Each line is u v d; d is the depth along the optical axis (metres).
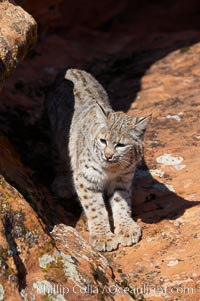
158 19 38.25
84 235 16.83
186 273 15.01
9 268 13.15
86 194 17.22
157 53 28.08
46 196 18.06
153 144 20.41
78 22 34.47
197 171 18.89
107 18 36.69
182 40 29.44
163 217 17.27
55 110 20.41
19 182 16.56
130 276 15.25
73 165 18.09
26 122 22.38
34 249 14.05
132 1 39.09
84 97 19.47
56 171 19.58
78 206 18.17
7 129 21.44
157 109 22.66
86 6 35.00
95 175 17.05
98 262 15.05
